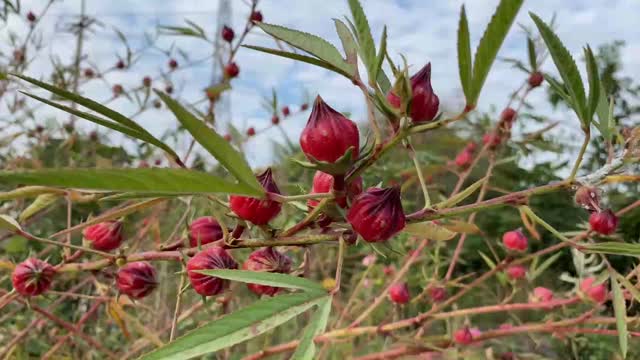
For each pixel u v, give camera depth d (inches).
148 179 7.3
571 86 10.7
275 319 9.6
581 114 11.0
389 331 25.0
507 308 26.4
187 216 16.8
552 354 33.7
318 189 12.6
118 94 41.6
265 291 14.6
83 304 30.6
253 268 14.5
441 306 26.6
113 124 10.2
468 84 9.8
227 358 25.1
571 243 12.0
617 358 31.1
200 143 8.5
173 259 14.8
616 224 20.7
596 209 11.6
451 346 26.6
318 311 9.9
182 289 14.0
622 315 15.7
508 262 27.9
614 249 11.8
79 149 43.6
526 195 11.9
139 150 42.6
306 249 15.7
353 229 11.2
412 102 10.4
